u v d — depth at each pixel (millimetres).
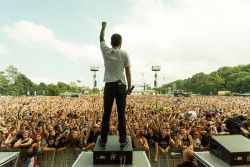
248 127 5211
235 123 4781
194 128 6023
